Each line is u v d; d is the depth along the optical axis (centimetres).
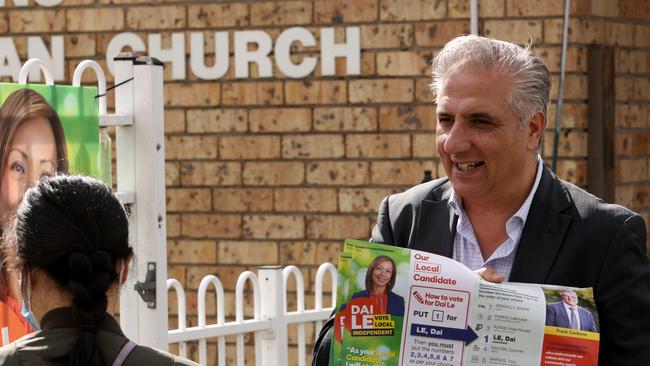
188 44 836
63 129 444
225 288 838
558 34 787
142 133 490
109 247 258
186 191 843
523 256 332
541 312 313
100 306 253
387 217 361
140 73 489
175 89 841
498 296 315
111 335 258
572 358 310
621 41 844
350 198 818
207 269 839
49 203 254
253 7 826
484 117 322
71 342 254
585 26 799
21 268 256
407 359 316
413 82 805
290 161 826
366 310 320
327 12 815
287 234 827
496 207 337
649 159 881
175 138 842
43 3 854
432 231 348
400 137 809
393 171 810
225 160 836
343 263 324
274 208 830
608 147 804
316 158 822
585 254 327
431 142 803
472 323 314
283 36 821
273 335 603
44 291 256
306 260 825
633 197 861
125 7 844
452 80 326
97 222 256
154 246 492
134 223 493
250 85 830
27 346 254
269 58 826
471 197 331
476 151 324
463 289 316
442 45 798
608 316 322
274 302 603
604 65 802
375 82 809
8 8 860
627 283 321
